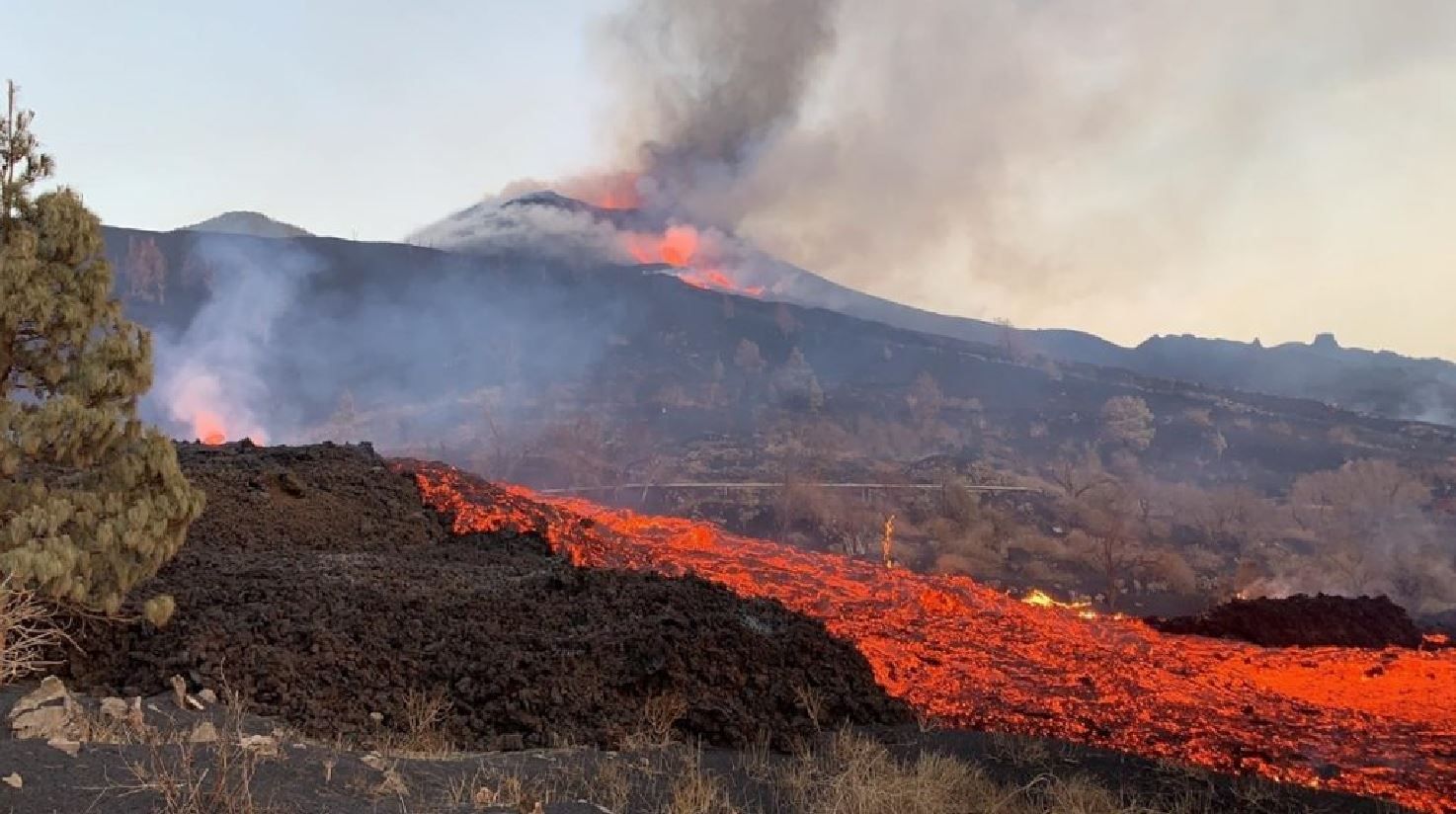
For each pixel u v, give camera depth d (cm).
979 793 754
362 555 1444
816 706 934
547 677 888
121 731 583
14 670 731
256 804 477
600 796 640
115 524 816
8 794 438
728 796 677
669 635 973
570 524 1953
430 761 664
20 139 866
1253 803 841
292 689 822
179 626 918
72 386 832
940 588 1842
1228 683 1499
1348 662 1788
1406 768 1045
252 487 1762
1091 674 1394
